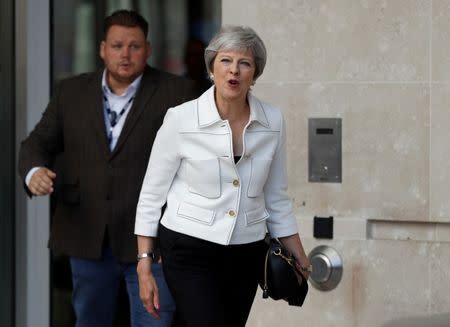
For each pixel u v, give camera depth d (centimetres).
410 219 750
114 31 718
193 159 577
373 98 752
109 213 720
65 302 867
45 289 865
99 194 721
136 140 718
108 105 730
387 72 748
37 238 862
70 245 732
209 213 577
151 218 600
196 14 833
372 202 756
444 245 747
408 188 749
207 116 574
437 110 741
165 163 591
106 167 721
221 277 584
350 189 759
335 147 760
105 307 747
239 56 566
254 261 590
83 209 727
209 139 574
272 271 582
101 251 722
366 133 754
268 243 605
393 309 755
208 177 575
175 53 838
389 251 755
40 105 859
